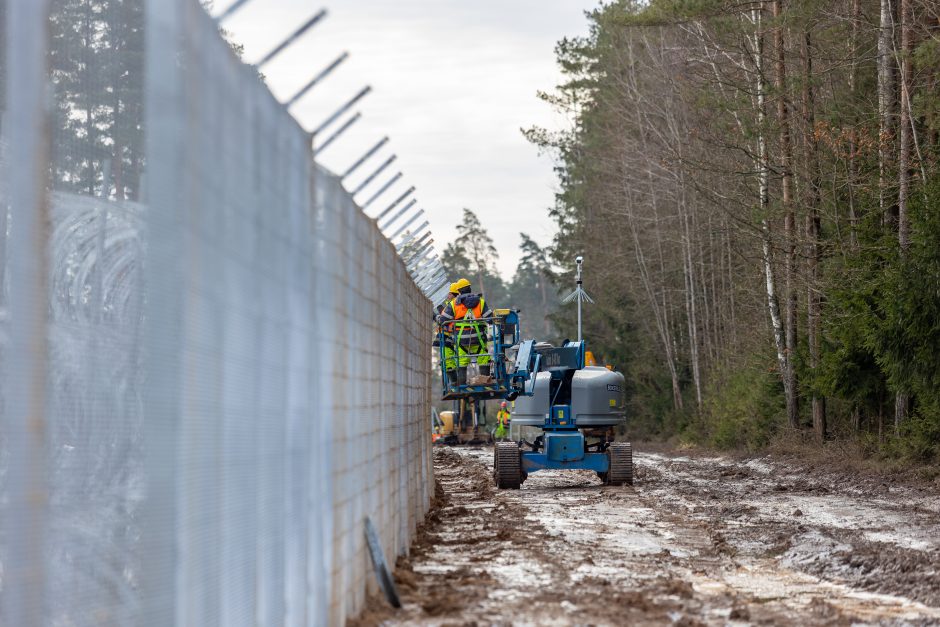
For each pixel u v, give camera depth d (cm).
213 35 646
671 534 1970
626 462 3103
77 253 877
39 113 565
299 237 885
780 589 1374
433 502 2439
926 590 1332
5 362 738
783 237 4381
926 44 3319
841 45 4509
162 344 578
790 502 2598
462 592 1247
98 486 765
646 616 1125
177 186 577
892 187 3716
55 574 691
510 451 3067
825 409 4500
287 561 831
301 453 880
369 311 1238
